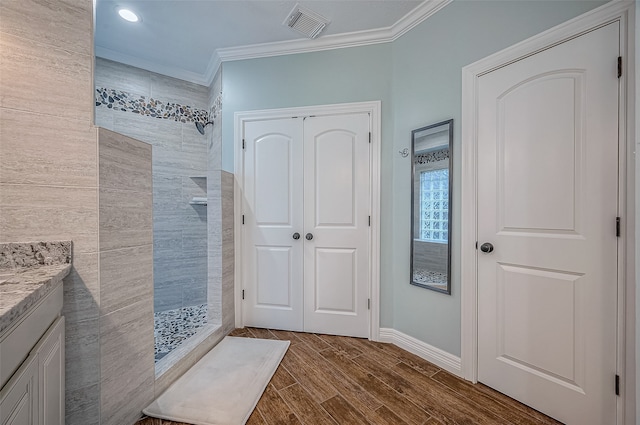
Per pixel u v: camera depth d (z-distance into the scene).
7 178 1.03
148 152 1.41
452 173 1.74
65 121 1.10
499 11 1.52
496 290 1.54
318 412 1.38
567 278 1.29
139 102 2.67
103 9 1.95
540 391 1.37
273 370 1.73
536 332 1.39
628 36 1.11
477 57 1.62
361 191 2.23
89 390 1.14
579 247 1.25
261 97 2.42
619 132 1.14
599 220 1.20
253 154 2.43
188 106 2.94
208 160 3.02
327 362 1.85
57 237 1.09
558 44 1.31
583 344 1.24
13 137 1.04
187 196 2.92
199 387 1.56
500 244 1.52
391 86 2.17
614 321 1.16
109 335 1.20
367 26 2.10
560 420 1.30
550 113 1.33
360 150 2.23
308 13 1.97
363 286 2.24
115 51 2.49
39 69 1.07
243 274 2.44
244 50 2.41
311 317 2.33
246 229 2.44
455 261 1.73
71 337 1.10
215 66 2.67
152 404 1.41
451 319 1.75
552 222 1.33
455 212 1.73
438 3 1.81
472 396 1.50
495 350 1.55
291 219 2.37
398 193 2.11
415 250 1.97
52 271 0.98
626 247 1.13
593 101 1.21
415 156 1.97
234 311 2.42
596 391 1.20
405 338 2.04
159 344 2.09
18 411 0.69
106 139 1.17
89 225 1.13
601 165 1.19
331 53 2.28
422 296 1.93
